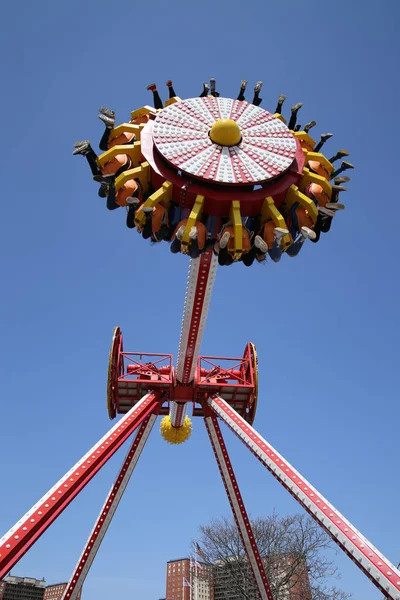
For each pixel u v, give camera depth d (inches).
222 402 930.7
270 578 1411.2
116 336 1016.2
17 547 577.0
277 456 757.9
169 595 3029.0
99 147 573.6
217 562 1718.8
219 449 996.6
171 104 598.9
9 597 3956.7
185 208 530.6
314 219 534.9
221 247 494.3
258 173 522.0
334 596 1435.8
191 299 752.3
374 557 596.7
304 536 1492.4
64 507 643.5
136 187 528.4
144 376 1011.3
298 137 608.7
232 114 589.9
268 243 508.1
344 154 591.5
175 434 1114.1
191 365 916.0
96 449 744.3
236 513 979.3
